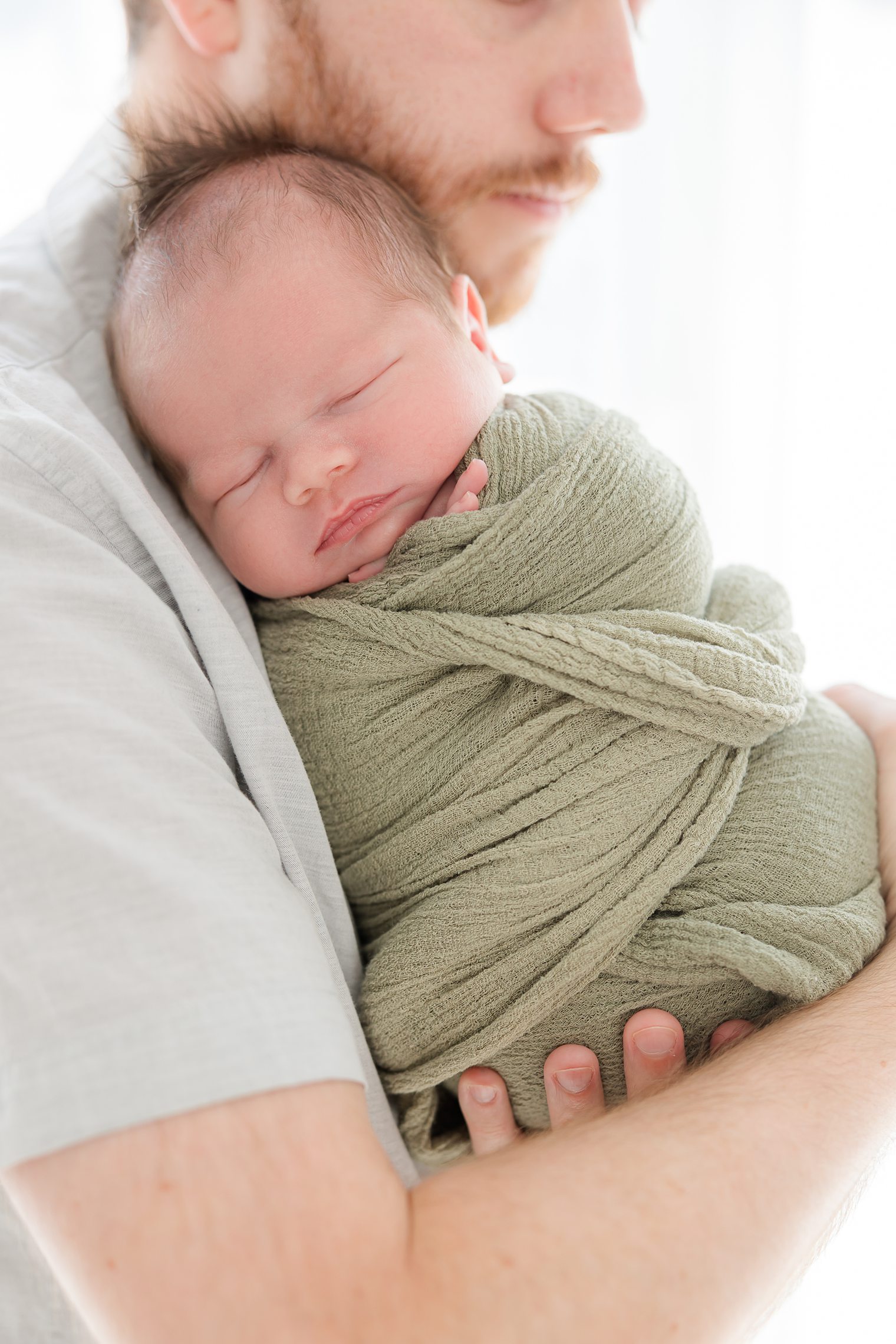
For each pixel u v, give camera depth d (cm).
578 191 86
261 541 69
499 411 71
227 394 68
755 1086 50
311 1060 41
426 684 63
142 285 70
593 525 62
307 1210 38
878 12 157
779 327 168
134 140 80
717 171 163
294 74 75
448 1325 38
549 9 74
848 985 58
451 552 64
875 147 162
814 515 175
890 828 67
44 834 41
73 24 127
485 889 58
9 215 131
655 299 169
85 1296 37
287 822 58
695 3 157
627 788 58
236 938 42
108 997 39
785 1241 44
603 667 58
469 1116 62
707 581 68
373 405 68
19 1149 38
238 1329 36
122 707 47
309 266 68
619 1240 41
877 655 170
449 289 76
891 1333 114
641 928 59
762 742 61
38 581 49
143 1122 38
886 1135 50
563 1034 60
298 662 65
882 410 169
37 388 62
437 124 76
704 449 174
